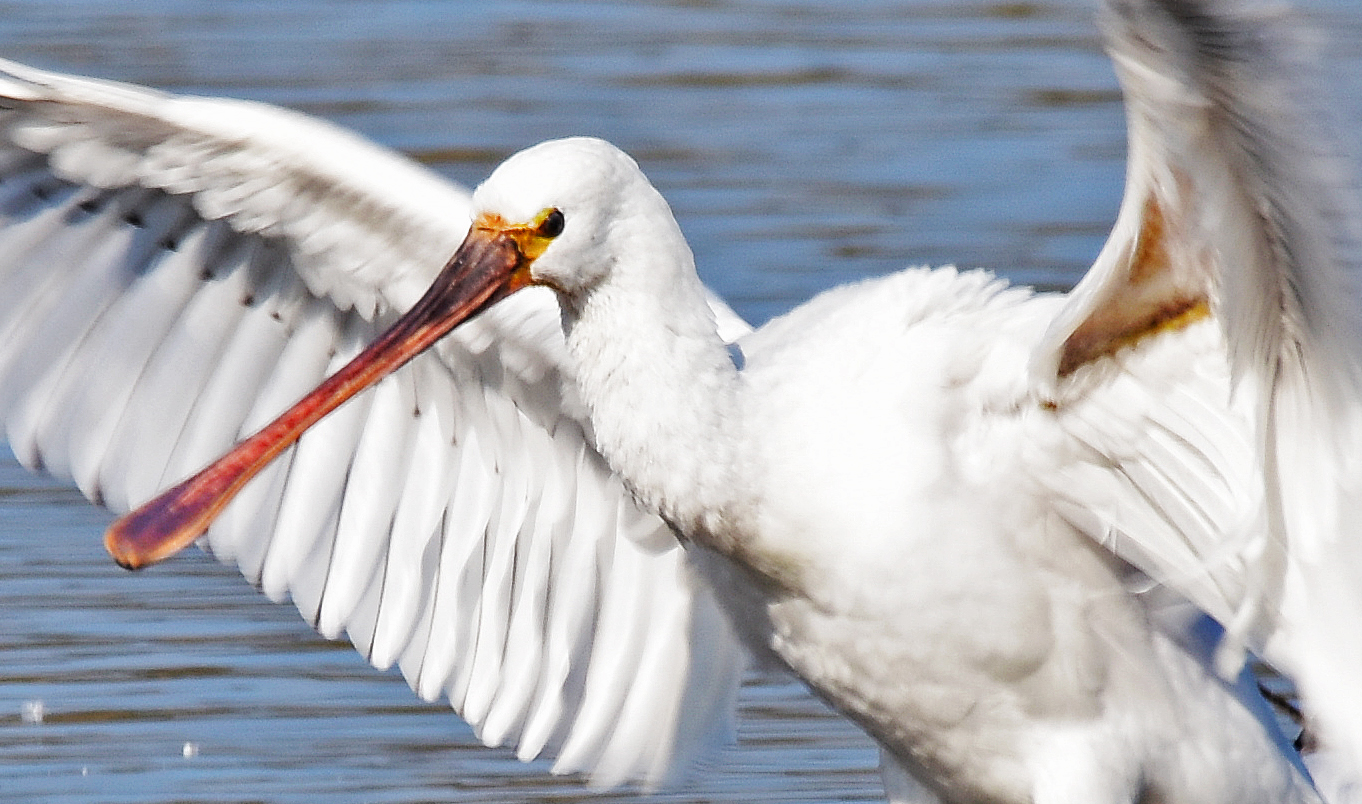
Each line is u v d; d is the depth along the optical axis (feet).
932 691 39.83
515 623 45.75
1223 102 33.45
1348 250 33.86
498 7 112.47
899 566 38.73
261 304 44.32
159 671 53.93
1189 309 36.88
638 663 45.83
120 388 44.39
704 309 38.65
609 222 38.27
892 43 106.63
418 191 42.01
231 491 41.06
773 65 102.06
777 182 85.56
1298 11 32.48
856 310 39.93
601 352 38.45
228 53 102.17
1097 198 83.82
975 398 39.04
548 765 51.03
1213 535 38.24
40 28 105.60
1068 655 39.55
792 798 49.67
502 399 44.75
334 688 53.78
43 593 57.26
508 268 38.65
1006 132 91.76
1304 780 41.06
